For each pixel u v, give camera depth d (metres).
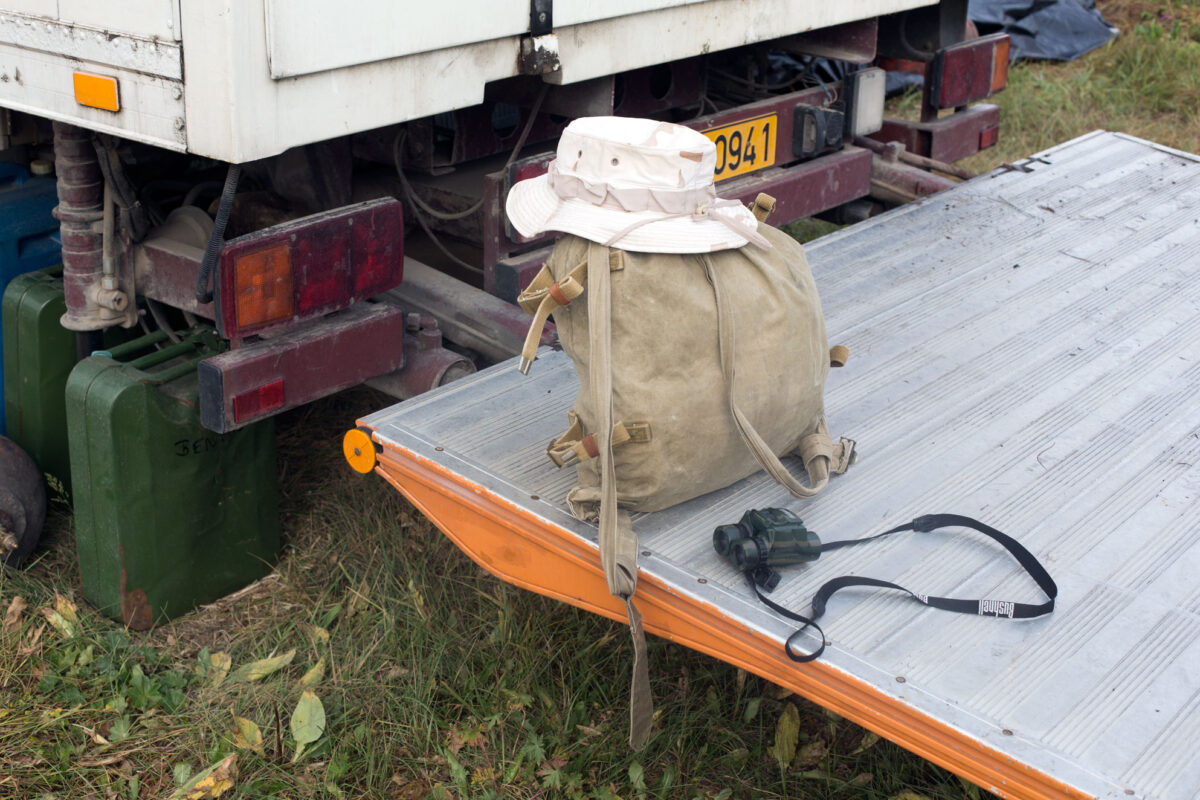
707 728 2.62
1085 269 3.47
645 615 2.09
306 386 2.69
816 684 1.85
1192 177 4.30
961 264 3.47
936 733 1.71
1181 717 1.74
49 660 2.77
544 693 2.68
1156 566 2.14
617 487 2.12
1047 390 2.78
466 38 2.55
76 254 2.90
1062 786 1.59
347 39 2.32
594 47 2.88
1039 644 1.90
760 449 2.05
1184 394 2.78
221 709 2.66
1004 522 2.26
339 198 3.28
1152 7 8.49
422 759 2.54
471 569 3.16
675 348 2.00
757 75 4.82
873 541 2.17
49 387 3.19
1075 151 4.54
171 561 2.92
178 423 2.82
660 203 2.00
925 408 2.67
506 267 3.00
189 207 3.07
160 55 2.26
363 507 3.40
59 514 3.37
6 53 2.58
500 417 2.56
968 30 4.84
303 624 2.93
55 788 2.45
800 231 5.17
